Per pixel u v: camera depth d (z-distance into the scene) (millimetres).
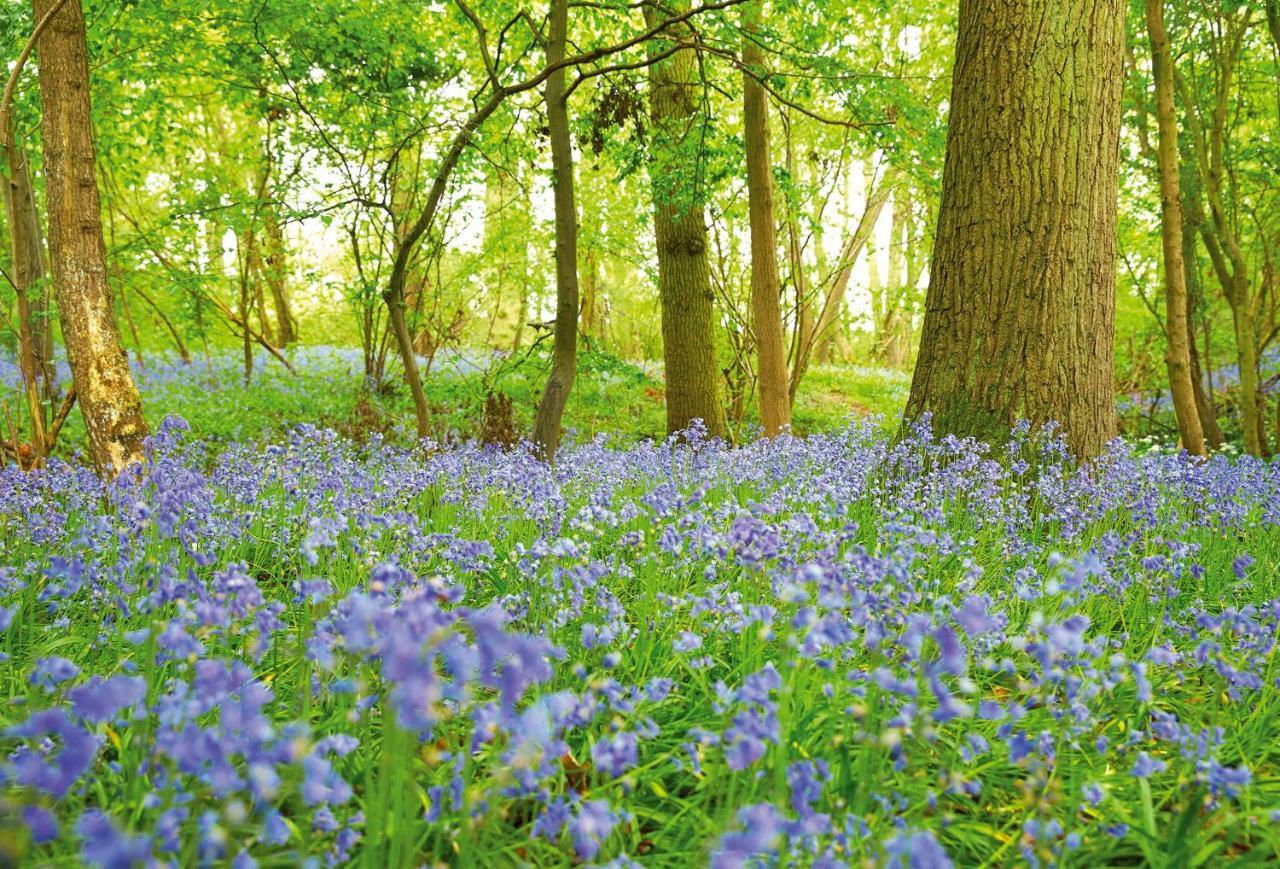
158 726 2086
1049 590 2584
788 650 2240
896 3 10742
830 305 14141
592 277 18531
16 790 1988
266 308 23469
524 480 4836
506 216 13781
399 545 3604
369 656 2174
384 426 10789
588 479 6199
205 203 11273
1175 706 2889
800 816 1664
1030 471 5480
